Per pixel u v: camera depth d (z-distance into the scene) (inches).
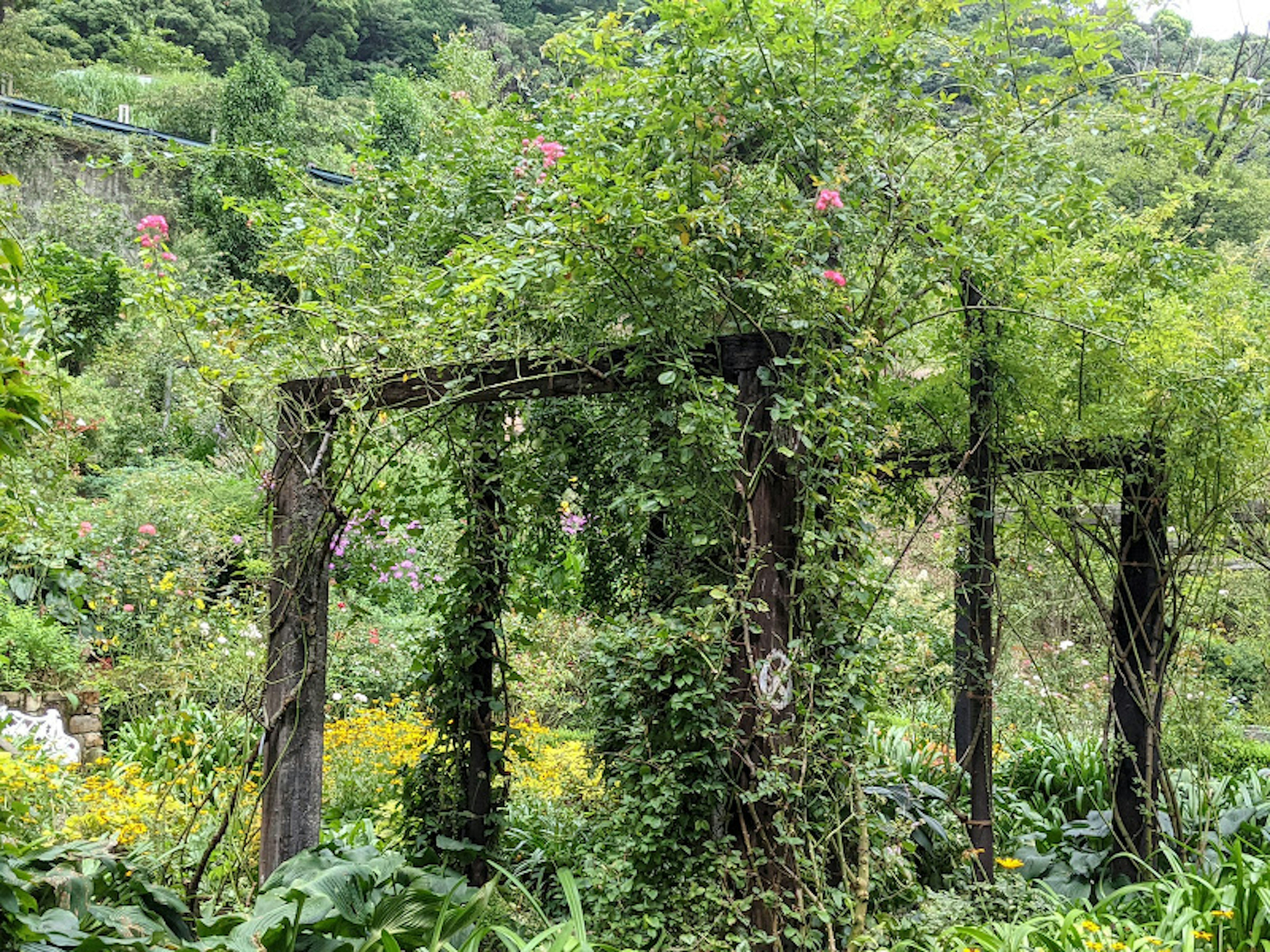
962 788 202.4
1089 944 124.2
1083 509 188.2
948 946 131.3
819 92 136.7
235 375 150.8
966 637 177.2
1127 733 178.2
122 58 1151.6
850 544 129.3
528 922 149.1
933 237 131.0
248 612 232.2
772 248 129.0
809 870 126.8
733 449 122.0
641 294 125.7
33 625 257.1
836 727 128.4
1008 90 150.6
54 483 141.5
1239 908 135.5
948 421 179.5
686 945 120.6
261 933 116.2
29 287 122.9
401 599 342.6
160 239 160.1
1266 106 143.5
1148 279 165.2
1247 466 172.2
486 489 165.3
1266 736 294.4
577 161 132.6
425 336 139.3
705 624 124.9
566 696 261.3
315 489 156.0
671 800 128.0
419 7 1455.5
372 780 220.5
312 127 713.6
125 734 246.5
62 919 107.3
